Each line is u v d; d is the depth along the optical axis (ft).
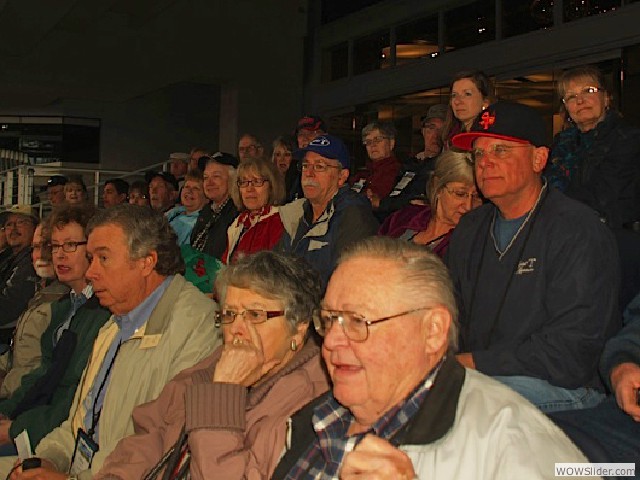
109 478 8.40
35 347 13.87
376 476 4.85
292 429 6.47
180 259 10.16
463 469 5.23
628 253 8.59
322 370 7.69
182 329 9.53
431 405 5.51
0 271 21.26
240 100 46.32
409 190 15.16
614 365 6.95
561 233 7.94
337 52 42.78
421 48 36.17
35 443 10.98
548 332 7.63
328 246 12.00
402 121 37.45
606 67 26.45
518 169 8.23
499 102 8.46
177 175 30.91
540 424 5.32
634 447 6.25
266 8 46.09
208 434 7.16
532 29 29.68
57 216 12.48
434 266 5.72
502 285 8.26
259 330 7.68
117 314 10.07
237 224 14.58
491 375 7.66
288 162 19.30
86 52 46.78
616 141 11.11
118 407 9.57
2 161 58.70
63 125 58.23
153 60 46.65
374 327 5.56
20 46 45.62
